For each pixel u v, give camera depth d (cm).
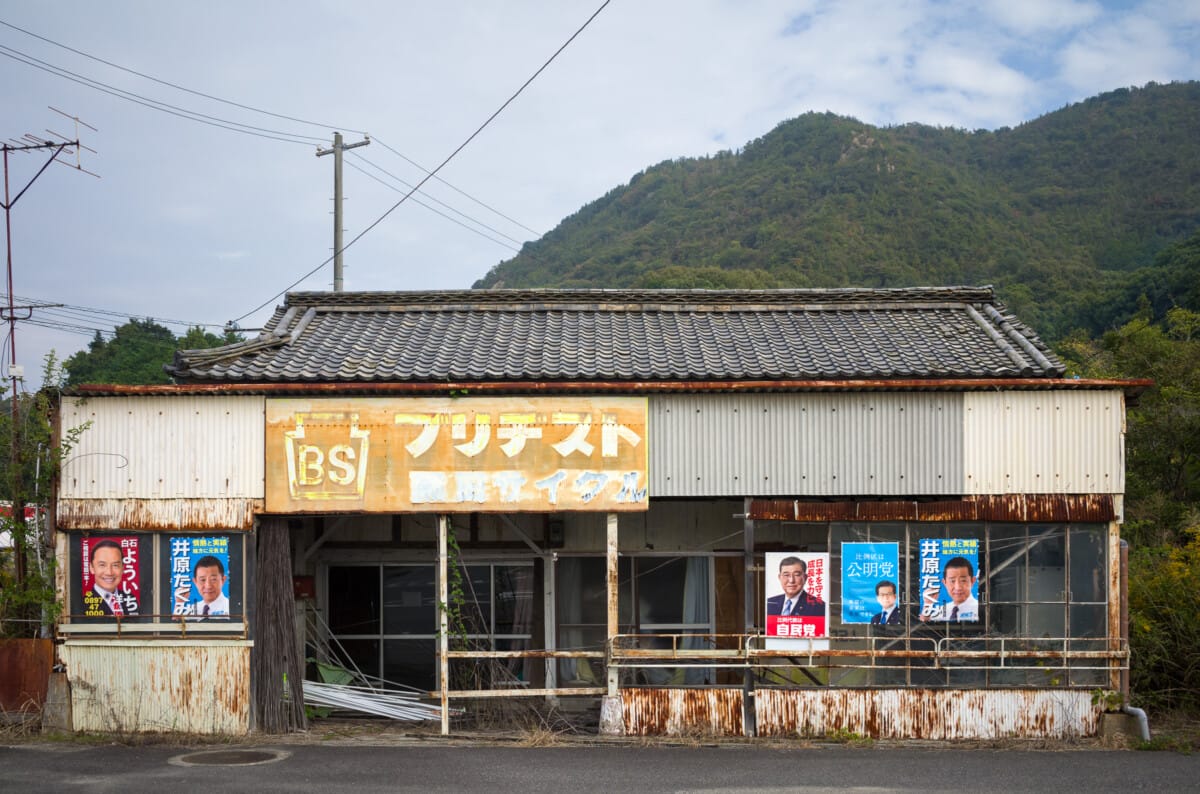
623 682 1192
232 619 1010
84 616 1004
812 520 1018
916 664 1012
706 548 1209
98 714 1001
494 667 1138
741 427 1025
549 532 1212
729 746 970
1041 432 1015
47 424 1045
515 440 1016
